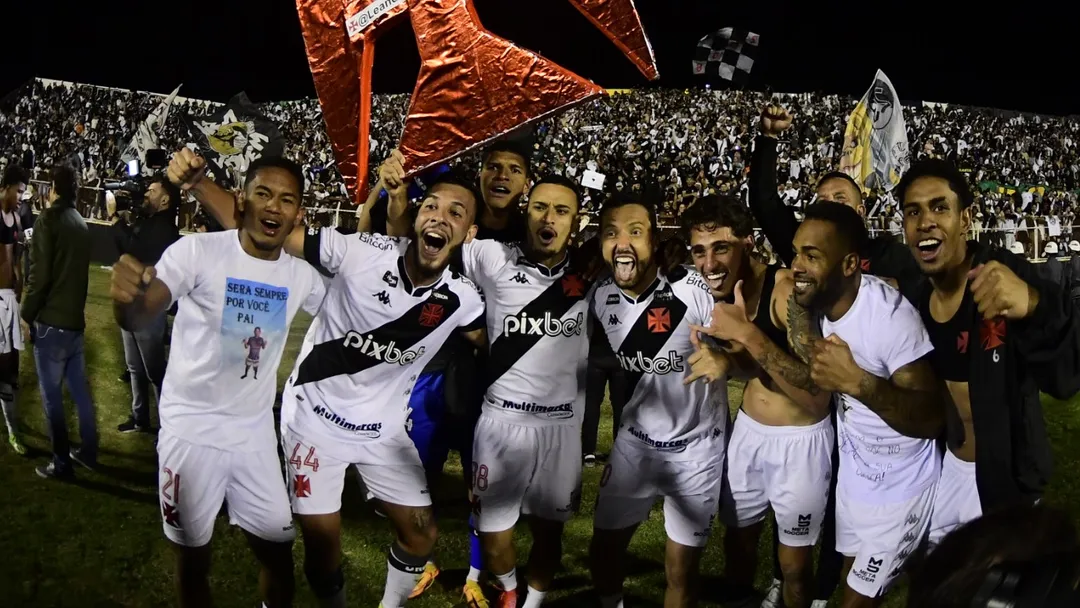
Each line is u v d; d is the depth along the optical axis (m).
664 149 21.52
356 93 3.13
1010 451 2.62
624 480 3.23
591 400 5.02
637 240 3.04
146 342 5.07
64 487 4.57
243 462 2.85
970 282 2.56
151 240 4.14
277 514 2.92
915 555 1.06
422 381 3.73
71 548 3.87
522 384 3.29
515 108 2.90
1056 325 2.41
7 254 4.94
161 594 3.52
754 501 3.26
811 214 2.88
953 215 2.69
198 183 3.04
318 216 14.36
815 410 3.07
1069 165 23.69
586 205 10.15
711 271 3.10
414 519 3.17
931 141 22.48
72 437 5.38
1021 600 0.88
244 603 3.47
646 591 3.71
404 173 3.06
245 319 2.83
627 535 3.30
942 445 2.91
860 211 3.72
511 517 3.38
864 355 2.81
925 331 2.78
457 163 3.83
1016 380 2.59
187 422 2.79
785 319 3.10
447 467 5.18
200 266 2.77
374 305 3.06
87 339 7.84
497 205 3.71
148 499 4.48
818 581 3.52
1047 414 6.23
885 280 3.14
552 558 3.44
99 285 10.60
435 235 2.94
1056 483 4.78
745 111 24.19
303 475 3.11
